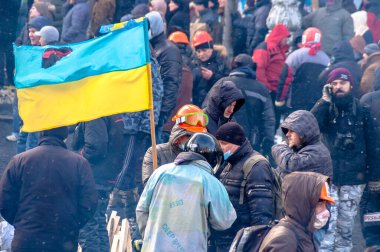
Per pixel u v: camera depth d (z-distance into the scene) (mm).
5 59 41281
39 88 20188
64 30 37969
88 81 19859
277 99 30969
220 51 29891
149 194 16656
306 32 30797
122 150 25047
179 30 31625
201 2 39344
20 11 43031
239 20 37438
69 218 20281
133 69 19484
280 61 31922
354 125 22984
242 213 17734
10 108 40781
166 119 25906
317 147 18969
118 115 24969
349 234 23625
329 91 22984
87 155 24438
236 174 17750
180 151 17750
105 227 24531
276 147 19484
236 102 19531
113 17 34906
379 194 23344
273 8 36469
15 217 20359
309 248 14586
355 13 39031
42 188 20078
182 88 27750
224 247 18078
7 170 20250
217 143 16797
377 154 23094
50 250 20125
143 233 16938
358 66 30141
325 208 14820
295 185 14719
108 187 24969
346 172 23094
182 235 16203
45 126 20156
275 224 15266
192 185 16312
